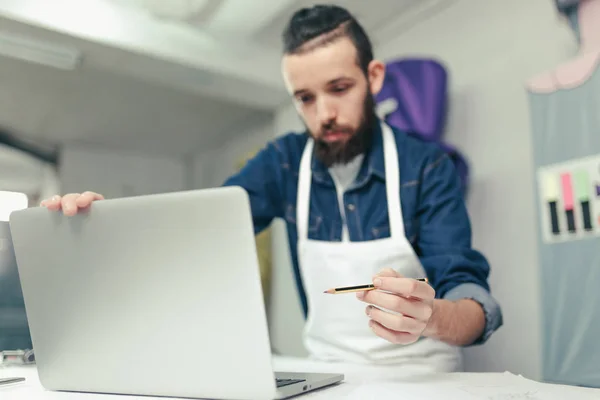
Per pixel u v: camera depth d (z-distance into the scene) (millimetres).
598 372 1380
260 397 531
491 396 561
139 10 2348
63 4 2154
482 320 836
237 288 529
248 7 2299
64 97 2988
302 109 1091
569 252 1485
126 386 603
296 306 2852
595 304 1410
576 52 1731
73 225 606
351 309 1066
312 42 1013
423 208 1084
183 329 558
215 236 532
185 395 570
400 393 584
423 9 2277
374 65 1093
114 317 596
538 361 1747
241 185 1224
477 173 2018
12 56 2301
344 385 648
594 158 1448
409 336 655
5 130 3486
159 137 3740
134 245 572
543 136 1579
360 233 1133
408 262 1046
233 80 2635
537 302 1776
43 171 3838
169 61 2428
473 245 2000
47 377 657
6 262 1113
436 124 1951
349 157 1103
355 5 2285
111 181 3938
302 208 1188
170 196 549
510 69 1948
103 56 2373
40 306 644
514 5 1958
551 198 1541
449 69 2180
